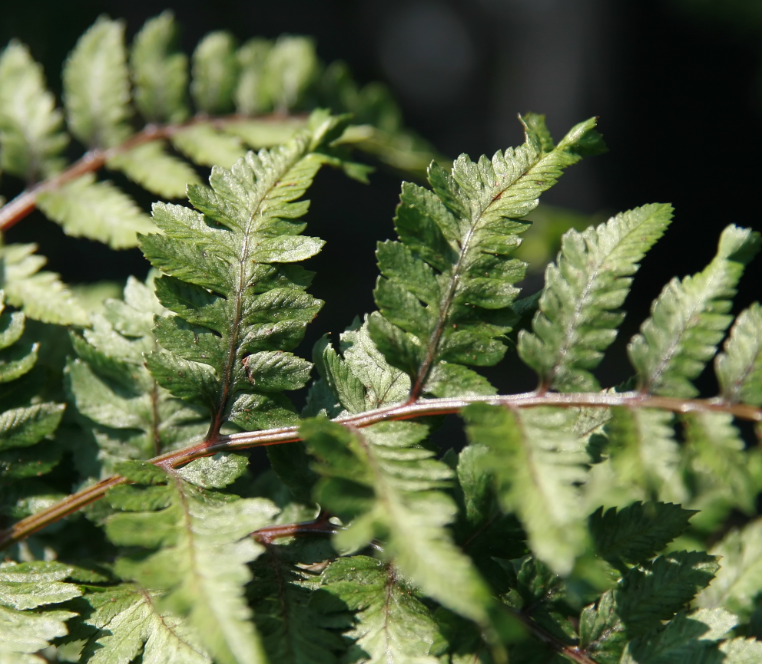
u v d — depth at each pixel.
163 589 0.55
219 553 0.52
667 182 2.90
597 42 2.79
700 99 2.91
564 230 0.84
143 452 0.57
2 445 0.56
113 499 0.53
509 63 2.87
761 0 2.28
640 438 0.53
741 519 0.73
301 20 2.74
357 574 0.54
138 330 0.57
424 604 0.54
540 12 2.79
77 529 0.58
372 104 0.75
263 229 0.56
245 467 0.54
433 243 0.55
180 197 0.64
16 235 1.41
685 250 2.86
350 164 0.59
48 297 0.60
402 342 0.54
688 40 2.80
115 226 0.62
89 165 0.64
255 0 2.57
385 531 0.51
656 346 0.54
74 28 1.37
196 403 0.55
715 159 2.94
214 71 0.66
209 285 0.55
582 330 0.54
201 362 0.55
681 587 0.54
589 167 2.70
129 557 0.52
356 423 0.54
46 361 0.60
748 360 0.53
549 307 0.54
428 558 0.51
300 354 1.45
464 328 0.54
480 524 0.55
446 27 2.94
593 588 0.55
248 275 0.55
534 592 0.55
